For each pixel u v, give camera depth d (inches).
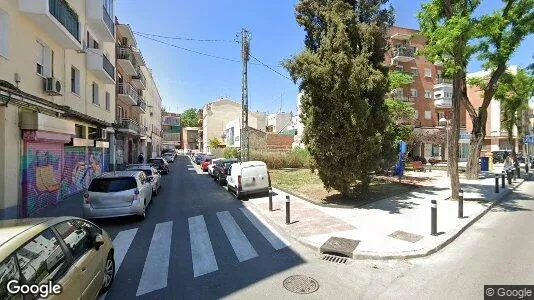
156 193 626.5
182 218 421.4
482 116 823.1
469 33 475.5
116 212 382.6
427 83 1646.2
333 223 370.6
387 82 474.9
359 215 409.1
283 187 669.9
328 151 464.1
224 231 355.9
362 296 199.6
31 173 442.6
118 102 1158.3
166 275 235.6
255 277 231.0
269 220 405.1
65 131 502.3
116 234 346.9
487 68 839.7
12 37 414.9
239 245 305.9
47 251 143.1
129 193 390.6
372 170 489.4
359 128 447.2
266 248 296.8
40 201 468.1
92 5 708.7
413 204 478.3
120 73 1224.8
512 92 1037.8
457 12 525.3
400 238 309.1
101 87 842.8
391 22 490.3
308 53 437.1
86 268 164.4
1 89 355.6
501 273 230.5
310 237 317.7
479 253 275.6
